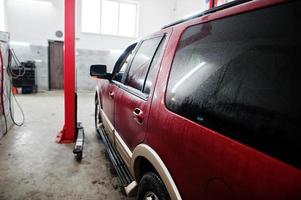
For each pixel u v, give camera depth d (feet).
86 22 31.99
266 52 2.60
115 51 33.86
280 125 2.22
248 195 2.32
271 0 2.77
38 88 30.48
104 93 10.04
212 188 2.82
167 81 4.31
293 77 2.25
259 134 2.38
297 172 1.96
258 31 2.79
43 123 15.19
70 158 9.98
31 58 29.55
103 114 10.16
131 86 6.58
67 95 11.55
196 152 3.12
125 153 6.18
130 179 6.30
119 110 7.00
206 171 2.93
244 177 2.39
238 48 3.00
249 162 2.37
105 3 32.24
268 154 2.24
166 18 35.45
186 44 4.19
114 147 8.20
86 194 7.39
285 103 2.25
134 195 5.73
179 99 3.79
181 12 33.68
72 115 11.78
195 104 3.40
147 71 5.70
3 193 7.21
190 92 3.59
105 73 9.53
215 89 3.13
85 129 14.44
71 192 7.45
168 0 34.86
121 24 33.76
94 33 32.14
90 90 33.63
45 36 29.66
